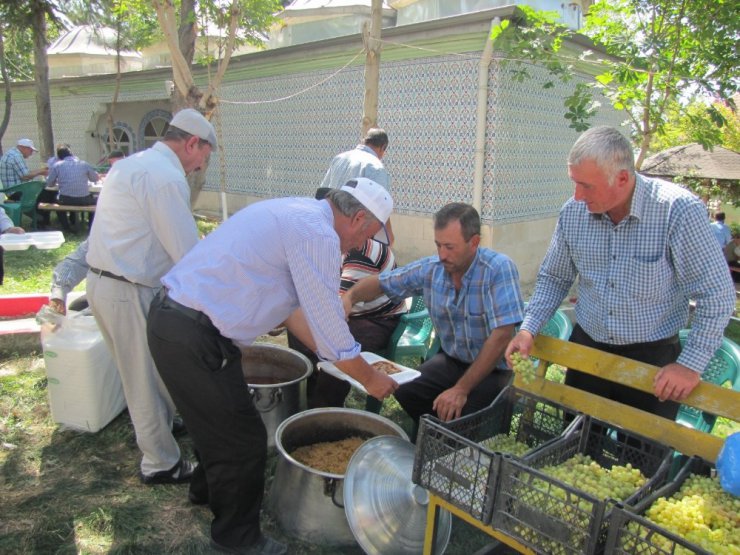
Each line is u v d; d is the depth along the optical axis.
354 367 2.41
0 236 4.14
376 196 2.33
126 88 13.90
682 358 2.18
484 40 6.85
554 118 7.97
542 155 7.91
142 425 2.93
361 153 4.73
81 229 10.30
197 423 2.34
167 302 2.26
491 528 1.95
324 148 9.30
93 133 15.30
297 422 2.96
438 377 3.21
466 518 2.03
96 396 3.47
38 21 12.77
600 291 2.48
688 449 2.16
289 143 9.88
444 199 7.64
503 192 7.36
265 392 3.19
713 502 1.86
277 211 2.25
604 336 2.54
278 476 2.78
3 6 12.35
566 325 3.55
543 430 2.54
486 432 2.50
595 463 2.17
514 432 2.74
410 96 7.75
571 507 1.74
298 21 11.38
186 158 2.88
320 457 2.90
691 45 5.50
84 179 9.83
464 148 7.33
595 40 6.12
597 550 1.73
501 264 2.92
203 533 2.71
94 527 2.70
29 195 9.70
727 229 12.01
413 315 3.79
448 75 7.31
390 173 8.17
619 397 2.64
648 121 5.73
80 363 3.38
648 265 2.31
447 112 7.41
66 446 3.37
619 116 9.48
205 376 2.25
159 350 2.25
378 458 2.47
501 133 7.12
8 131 17.23
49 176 9.80
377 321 3.71
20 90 16.33
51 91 15.48
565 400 2.49
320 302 2.21
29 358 4.52
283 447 2.87
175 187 2.69
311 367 3.50
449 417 2.76
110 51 16.34
